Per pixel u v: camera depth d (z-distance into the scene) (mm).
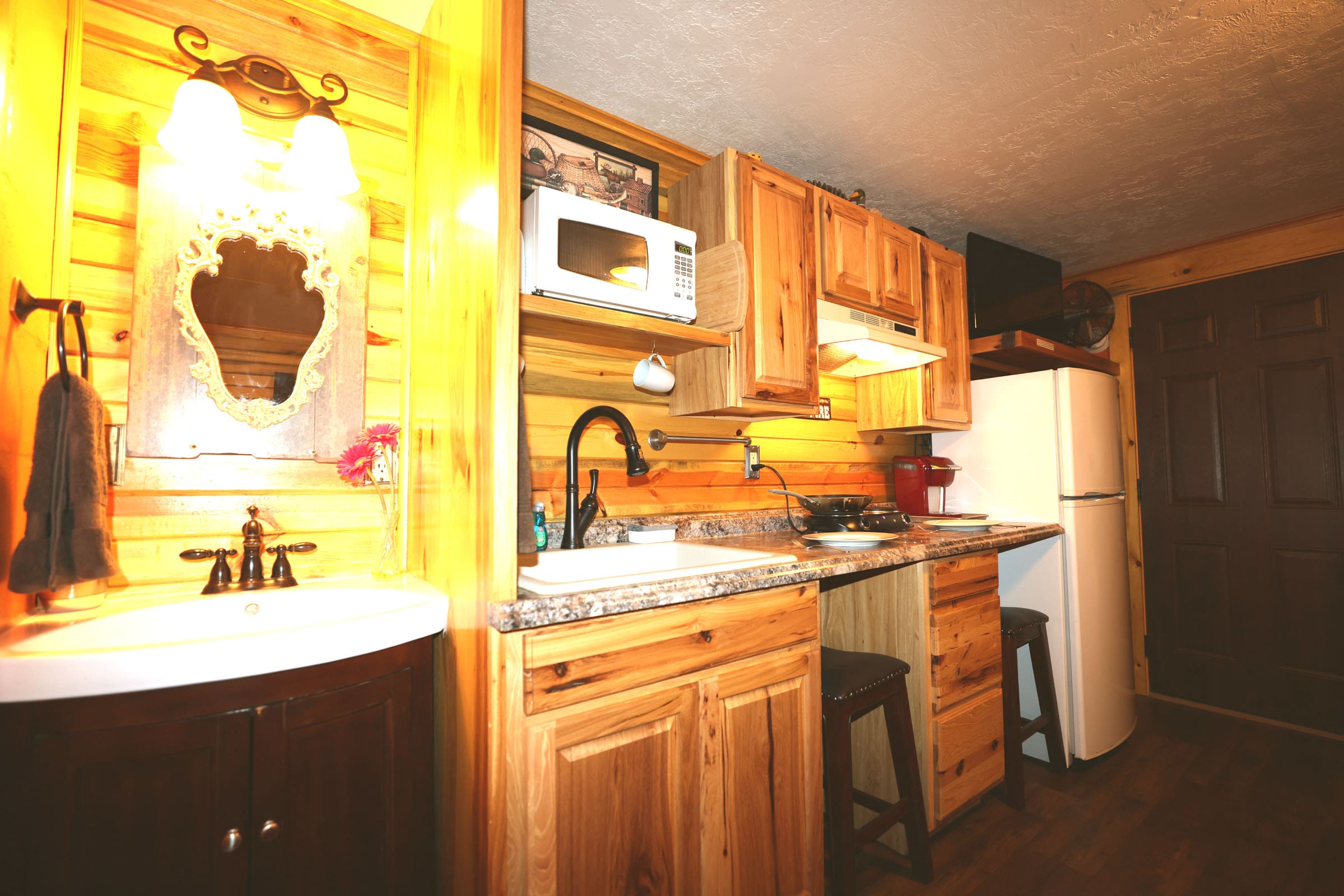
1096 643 2352
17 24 955
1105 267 3246
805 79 1705
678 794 1125
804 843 1329
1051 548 2367
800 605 1367
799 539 2051
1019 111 1863
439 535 1261
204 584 1223
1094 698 2307
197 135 1171
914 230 2373
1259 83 1739
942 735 1704
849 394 2723
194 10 1285
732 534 2127
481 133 1096
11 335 937
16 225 957
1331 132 1988
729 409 1841
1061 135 1996
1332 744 2449
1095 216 2613
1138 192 2400
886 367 2457
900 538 1974
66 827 774
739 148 2062
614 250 1486
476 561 1037
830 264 2008
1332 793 2027
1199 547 2932
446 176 1291
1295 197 2457
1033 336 2529
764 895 1246
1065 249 2996
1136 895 1508
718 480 2139
